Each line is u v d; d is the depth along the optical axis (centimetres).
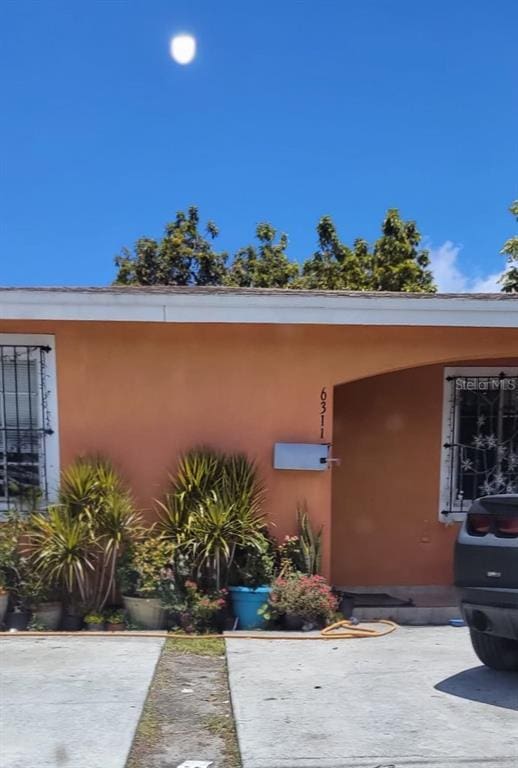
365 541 740
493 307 604
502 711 402
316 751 348
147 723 388
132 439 642
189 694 434
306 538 620
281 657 508
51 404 641
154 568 579
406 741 360
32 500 622
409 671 477
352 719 389
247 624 590
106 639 548
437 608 659
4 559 586
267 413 643
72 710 399
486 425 738
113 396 641
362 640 564
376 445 741
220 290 666
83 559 579
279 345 642
